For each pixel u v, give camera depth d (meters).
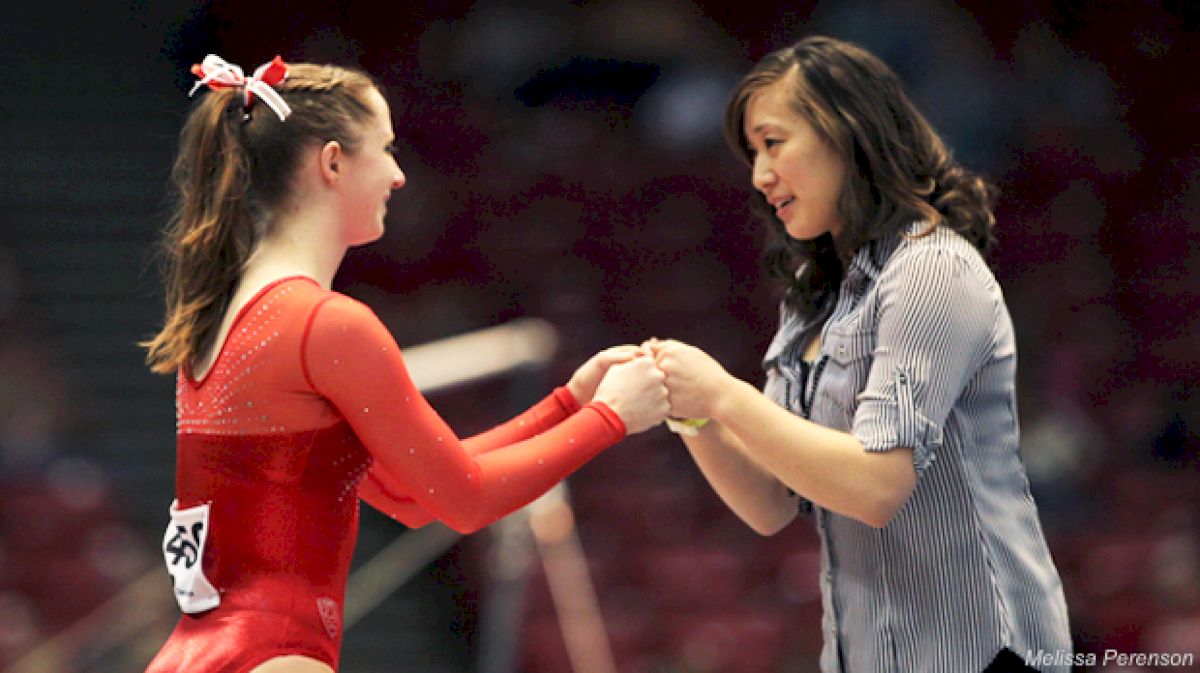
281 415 8.23
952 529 9.24
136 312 29.80
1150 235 32.94
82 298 30.03
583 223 32.34
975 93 32.75
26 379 27.91
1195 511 25.84
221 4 35.38
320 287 8.45
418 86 34.56
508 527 16.22
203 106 8.75
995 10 34.88
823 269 10.27
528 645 22.34
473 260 31.55
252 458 8.27
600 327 30.41
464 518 8.47
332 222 8.67
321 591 8.38
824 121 9.38
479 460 8.58
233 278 8.58
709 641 23.20
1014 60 34.44
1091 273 32.16
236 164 8.50
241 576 8.26
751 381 29.62
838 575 9.79
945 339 8.94
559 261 31.61
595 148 33.72
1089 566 24.03
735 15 35.03
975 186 9.68
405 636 24.28
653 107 34.25
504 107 34.47
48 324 29.28
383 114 8.93
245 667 8.01
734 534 25.89
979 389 9.33
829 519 9.78
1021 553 9.37
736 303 30.89
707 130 33.59
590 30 34.62
